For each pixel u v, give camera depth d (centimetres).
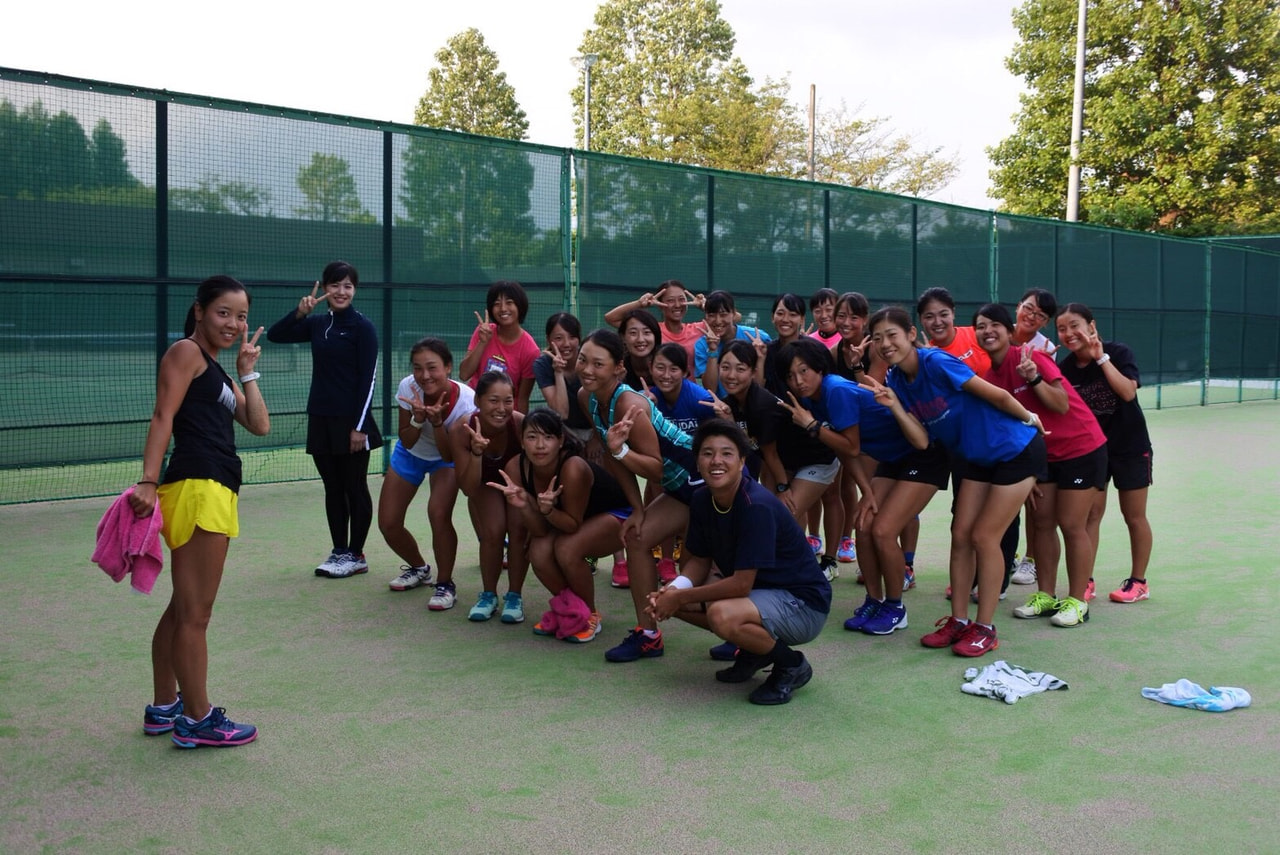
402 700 392
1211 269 1775
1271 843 284
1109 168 2442
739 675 416
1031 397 486
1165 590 565
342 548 586
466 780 322
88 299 725
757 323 1082
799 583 395
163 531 328
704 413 486
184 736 341
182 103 745
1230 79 2355
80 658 432
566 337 546
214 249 769
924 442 458
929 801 309
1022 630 491
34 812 298
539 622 492
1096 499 527
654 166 985
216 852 276
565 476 448
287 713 377
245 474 884
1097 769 333
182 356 324
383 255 838
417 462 531
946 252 1302
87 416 733
